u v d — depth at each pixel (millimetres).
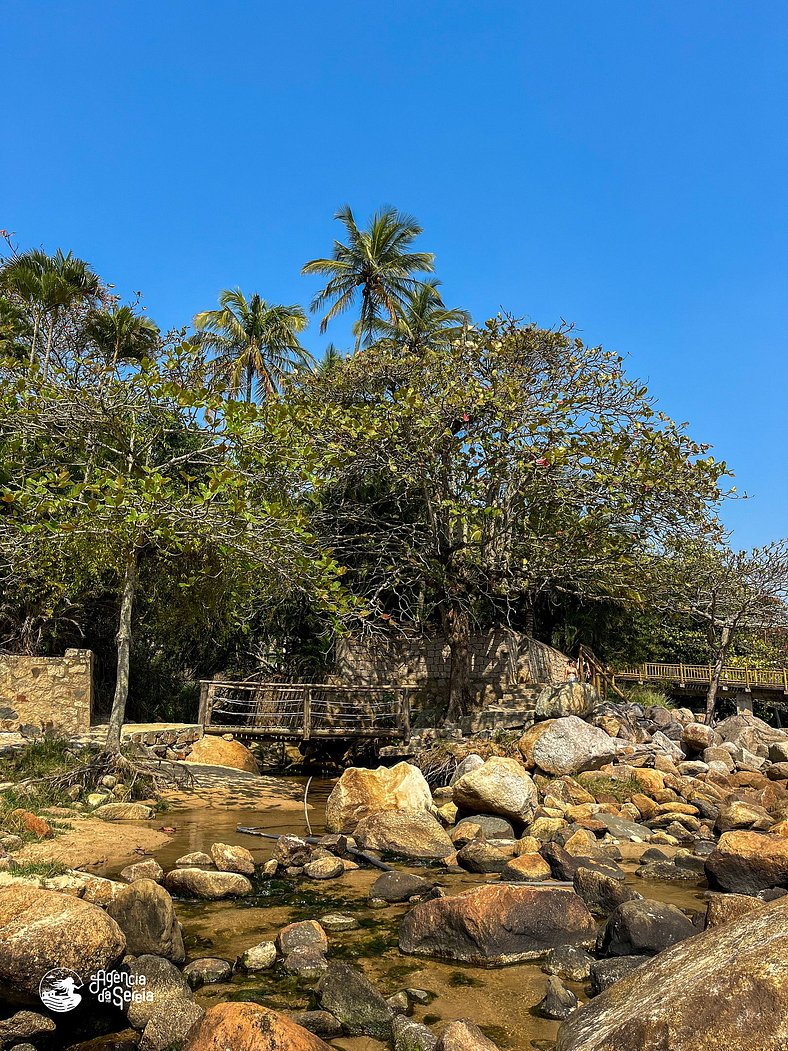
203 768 16188
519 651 22797
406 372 22078
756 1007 3635
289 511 14750
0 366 14086
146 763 14836
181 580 14977
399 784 12352
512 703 22078
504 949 6504
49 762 13289
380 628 22000
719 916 6352
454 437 19734
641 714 20641
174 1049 4914
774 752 18047
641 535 20734
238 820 12391
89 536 13133
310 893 8336
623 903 6738
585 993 5922
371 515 22016
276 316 35219
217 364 30766
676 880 9281
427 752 18062
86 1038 5133
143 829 10945
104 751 13406
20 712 17953
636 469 18500
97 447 14586
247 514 12836
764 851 8586
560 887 8430
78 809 11570
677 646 31031
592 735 15586
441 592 21891
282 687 19922
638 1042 3779
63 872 7754
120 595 16953
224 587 15445
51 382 14164
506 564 20562
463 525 20594
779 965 3773
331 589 13891
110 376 13836
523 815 11906
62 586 15953
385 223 33969
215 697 21703
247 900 8023
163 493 12250
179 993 5480
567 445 19094
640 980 4609
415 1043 4961
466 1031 4820
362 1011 5402
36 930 5121
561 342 20609
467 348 20938
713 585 22234
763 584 22484
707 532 20312
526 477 20031
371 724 21000
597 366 20250
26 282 25344
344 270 33500
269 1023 4492
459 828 11344
